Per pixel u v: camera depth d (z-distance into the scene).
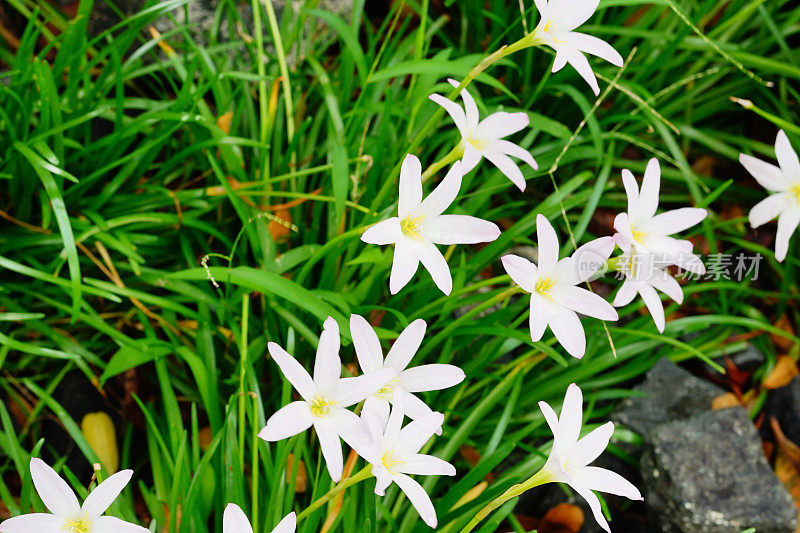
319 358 0.45
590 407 0.67
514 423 0.67
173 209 0.68
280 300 0.63
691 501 0.62
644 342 0.69
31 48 0.63
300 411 0.45
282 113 0.71
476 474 0.58
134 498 0.62
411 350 0.48
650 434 0.65
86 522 0.44
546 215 0.67
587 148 0.70
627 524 0.66
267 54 0.68
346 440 0.45
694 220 0.52
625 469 0.67
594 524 0.64
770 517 0.62
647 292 0.52
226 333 0.64
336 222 0.62
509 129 0.54
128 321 0.65
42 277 0.59
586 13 0.51
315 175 0.70
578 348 0.49
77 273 0.58
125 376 0.64
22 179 0.64
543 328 0.48
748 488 0.63
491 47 0.69
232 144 0.66
